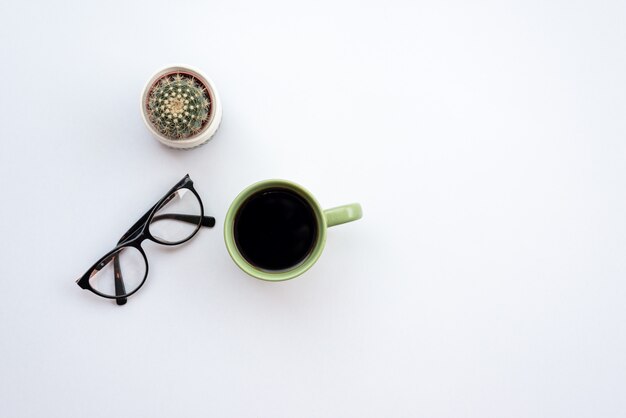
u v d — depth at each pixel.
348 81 0.64
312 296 0.64
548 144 0.65
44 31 0.62
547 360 0.66
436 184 0.65
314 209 0.58
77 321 0.63
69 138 0.63
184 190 0.61
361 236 0.64
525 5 0.65
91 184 0.63
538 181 0.65
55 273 0.63
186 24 0.63
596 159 0.65
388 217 0.64
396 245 0.64
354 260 0.64
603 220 0.66
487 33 0.65
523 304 0.65
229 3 0.63
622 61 0.65
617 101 0.65
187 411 0.64
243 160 0.63
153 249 0.63
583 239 0.66
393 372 0.65
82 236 0.63
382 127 0.64
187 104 0.56
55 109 0.63
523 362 0.65
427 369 0.65
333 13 0.63
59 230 0.63
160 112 0.56
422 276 0.65
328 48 0.64
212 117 0.59
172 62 0.63
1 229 0.63
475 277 0.65
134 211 0.63
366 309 0.65
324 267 0.64
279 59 0.63
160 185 0.63
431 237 0.65
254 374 0.64
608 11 0.65
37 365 0.63
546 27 0.65
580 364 0.66
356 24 0.64
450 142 0.65
